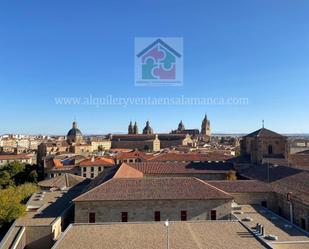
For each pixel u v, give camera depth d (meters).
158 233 41.44
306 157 105.56
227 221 46.94
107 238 39.75
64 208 59.41
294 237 43.69
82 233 41.75
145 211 54.00
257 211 58.81
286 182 67.75
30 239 48.41
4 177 128.00
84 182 92.38
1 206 52.84
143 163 99.69
